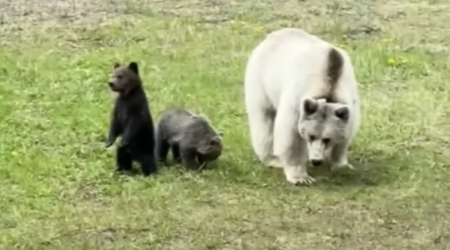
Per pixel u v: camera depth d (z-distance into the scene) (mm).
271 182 12688
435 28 21281
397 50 19359
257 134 13305
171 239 11047
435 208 11977
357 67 18000
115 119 12805
